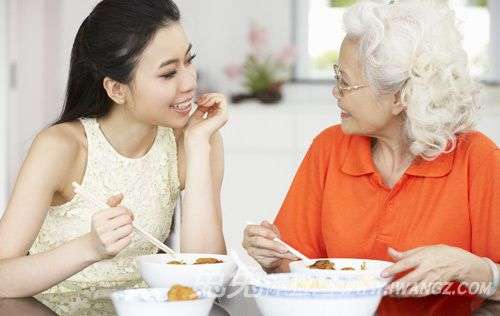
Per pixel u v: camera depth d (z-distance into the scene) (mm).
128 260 2137
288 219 2148
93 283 2107
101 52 1899
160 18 1880
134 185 2117
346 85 1901
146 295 1500
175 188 2213
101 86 2025
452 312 1783
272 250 1870
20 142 4711
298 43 4906
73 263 1732
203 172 2033
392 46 1830
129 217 1713
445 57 1838
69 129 2037
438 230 1920
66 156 1973
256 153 4605
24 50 4734
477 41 4695
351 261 1778
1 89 4605
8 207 1886
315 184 2127
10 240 1851
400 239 1949
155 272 1663
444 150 1918
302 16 4895
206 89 4910
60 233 2082
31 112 4762
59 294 1994
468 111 1899
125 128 2072
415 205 1948
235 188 4633
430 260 1638
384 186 1983
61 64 4832
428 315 1704
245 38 4898
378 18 1850
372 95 1873
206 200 2033
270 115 4586
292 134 4566
